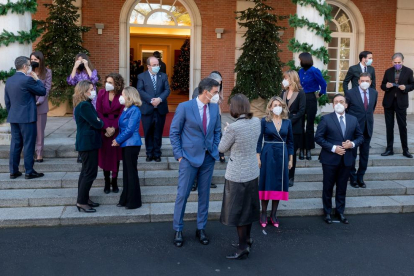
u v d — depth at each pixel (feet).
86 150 17.06
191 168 15.24
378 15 43.24
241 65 36.47
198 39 40.75
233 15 40.91
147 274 13.41
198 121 15.05
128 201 18.24
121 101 17.56
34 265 13.84
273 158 17.13
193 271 13.65
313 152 24.12
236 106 13.91
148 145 21.86
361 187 21.12
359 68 23.36
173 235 16.53
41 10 38.50
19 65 19.12
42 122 21.18
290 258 14.73
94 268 13.71
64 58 34.37
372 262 14.51
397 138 27.86
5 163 20.99
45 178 19.94
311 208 19.04
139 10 40.70
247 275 13.44
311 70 22.06
